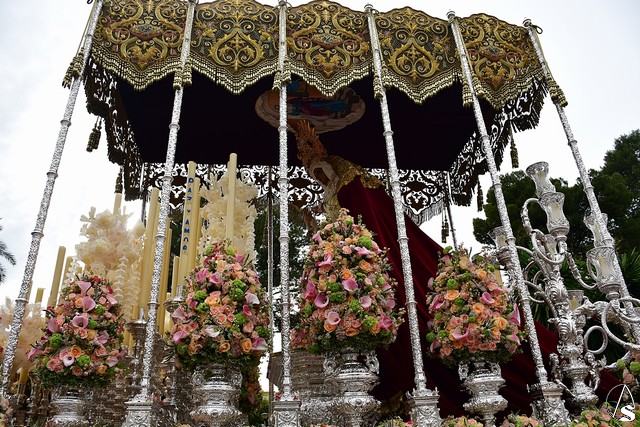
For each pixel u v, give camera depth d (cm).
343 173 812
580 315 619
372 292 525
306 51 707
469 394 588
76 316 503
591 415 519
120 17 695
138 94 838
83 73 682
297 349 583
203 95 872
